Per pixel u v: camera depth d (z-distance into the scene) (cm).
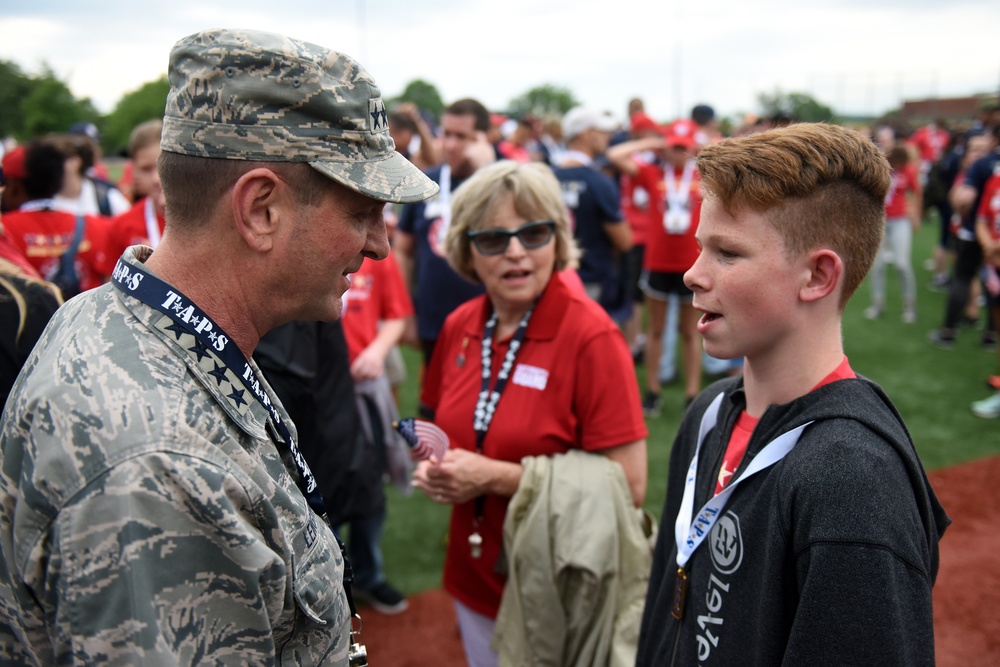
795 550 101
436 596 330
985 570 335
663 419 516
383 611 319
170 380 93
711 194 113
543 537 175
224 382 99
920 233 1430
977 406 509
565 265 216
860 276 113
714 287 114
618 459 194
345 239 104
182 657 86
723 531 117
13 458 91
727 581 115
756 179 107
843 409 105
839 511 97
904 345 673
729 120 2131
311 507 119
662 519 148
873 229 111
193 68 96
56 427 87
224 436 95
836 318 115
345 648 115
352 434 247
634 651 174
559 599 176
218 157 96
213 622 89
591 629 175
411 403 562
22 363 175
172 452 87
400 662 287
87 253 382
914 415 510
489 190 199
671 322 585
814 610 96
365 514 258
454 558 212
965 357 635
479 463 189
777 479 107
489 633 208
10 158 377
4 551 93
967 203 628
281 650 105
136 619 83
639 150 515
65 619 85
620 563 179
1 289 175
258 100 96
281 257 101
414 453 190
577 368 193
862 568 94
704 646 119
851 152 108
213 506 87
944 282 934
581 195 455
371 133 104
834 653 94
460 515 210
